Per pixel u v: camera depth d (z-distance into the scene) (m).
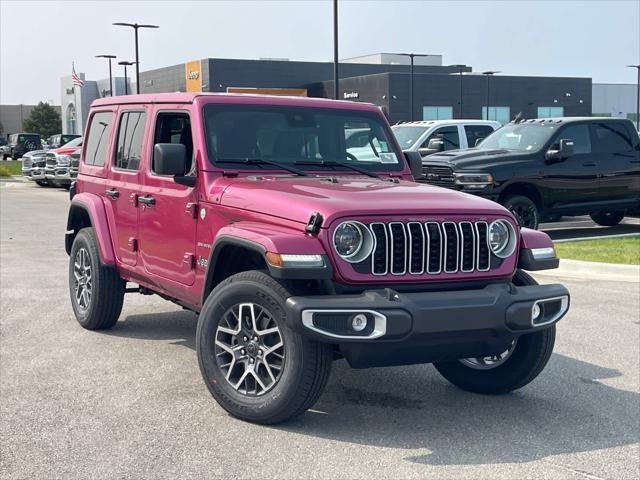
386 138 6.89
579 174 14.54
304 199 5.21
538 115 73.50
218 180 5.93
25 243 14.49
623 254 12.54
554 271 11.72
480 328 5.03
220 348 5.43
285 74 71.69
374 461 4.78
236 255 5.80
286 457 4.81
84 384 6.18
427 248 5.15
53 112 112.44
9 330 7.91
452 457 4.86
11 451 4.86
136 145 7.00
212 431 5.21
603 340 7.73
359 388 6.24
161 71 77.06
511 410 5.76
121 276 7.39
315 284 5.22
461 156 14.15
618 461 4.84
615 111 88.62
